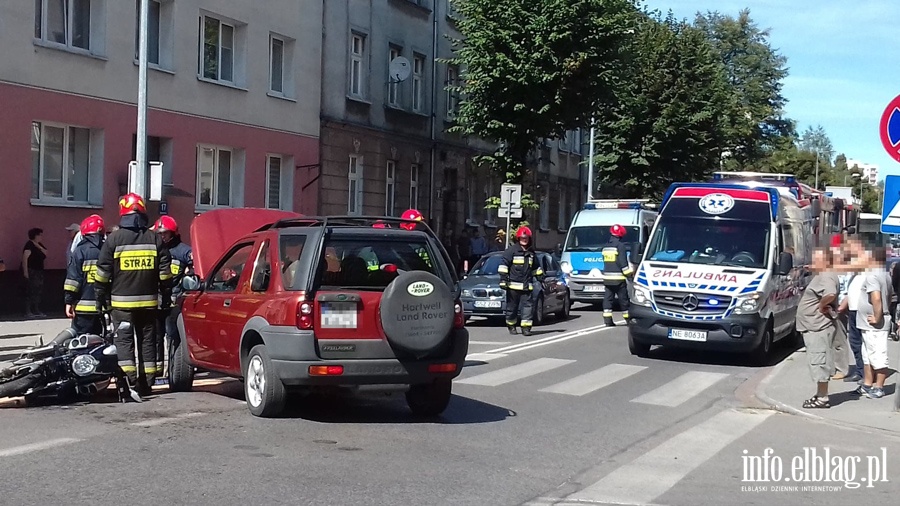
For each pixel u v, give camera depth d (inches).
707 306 585.9
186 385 438.6
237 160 997.8
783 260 601.9
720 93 1569.9
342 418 379.2
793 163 3235.7
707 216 637.9
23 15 741.3
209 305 408.2
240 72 992.2
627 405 440.5
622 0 1135.0
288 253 371.6
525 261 739.4
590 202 1104.8
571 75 1112.2
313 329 352.2
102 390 409.1
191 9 913.5
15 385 382.6
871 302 459.5
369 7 1211.9
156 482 268.7
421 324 358.3
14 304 744.3
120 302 401.7
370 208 1226.0
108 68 822.5
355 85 1209.4
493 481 286.0
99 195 820.6
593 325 844.0
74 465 285.7
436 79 1392.7
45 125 778.2
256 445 321.4
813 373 431.5
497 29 1119.6
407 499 260.5
